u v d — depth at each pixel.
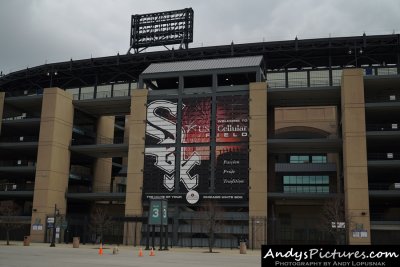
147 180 62.41
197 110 62.75
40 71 77.81
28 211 76.19
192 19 77.00
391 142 61.31
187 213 59.91
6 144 69.75
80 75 77.94
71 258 29.50
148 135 63.62
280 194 60.31
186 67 64.94
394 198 60.38
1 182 78.38
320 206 71.06
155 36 77.94
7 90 85.38
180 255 37.03
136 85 76.00
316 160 79.25
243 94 61.66
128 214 61.94
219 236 58.31
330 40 65.81
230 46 69.12
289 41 67.25
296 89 61.19
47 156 65.56
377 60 69.25
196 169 61.09
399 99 63.06
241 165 59.78
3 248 43.03
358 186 55.12
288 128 80.69
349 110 57.50
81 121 77.06
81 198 69.19
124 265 24.12
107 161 80.69
